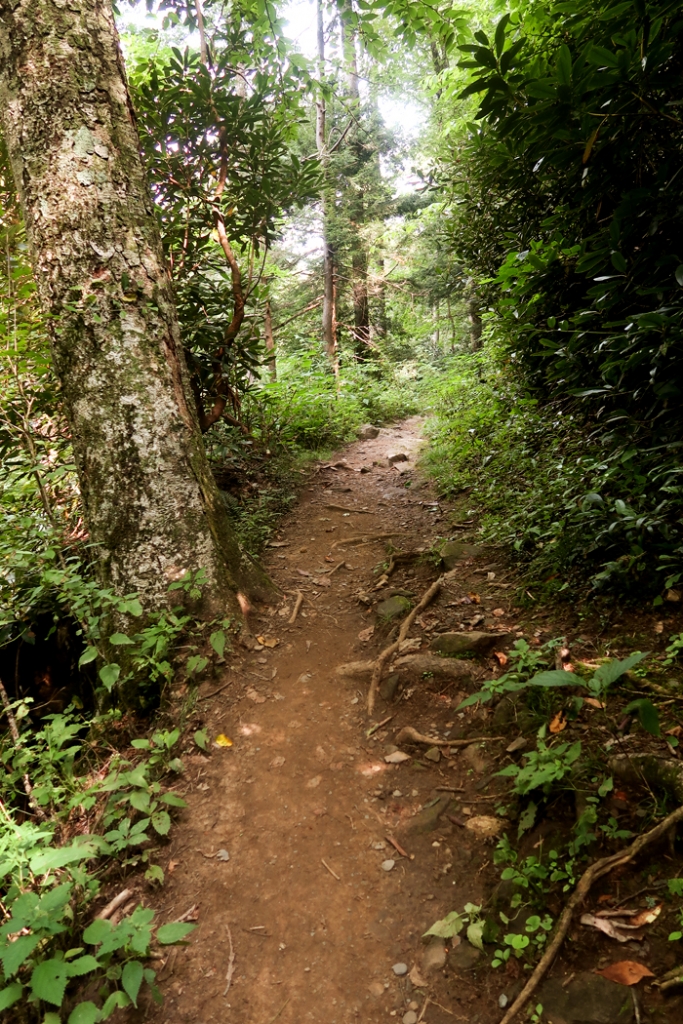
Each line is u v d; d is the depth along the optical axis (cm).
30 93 353
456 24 558
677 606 304
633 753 236
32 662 443
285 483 668
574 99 262
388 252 1422
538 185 481
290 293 1485
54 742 285
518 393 652
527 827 234
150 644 333
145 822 256
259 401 770
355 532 561
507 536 439
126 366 360
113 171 363
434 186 761
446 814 262
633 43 258
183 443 381
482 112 299
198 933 234
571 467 417
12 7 351
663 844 207
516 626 347
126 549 362
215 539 396
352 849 259
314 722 328
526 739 268
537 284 448
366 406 1091
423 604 397
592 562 360
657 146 301
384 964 213
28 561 393
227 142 539
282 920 235
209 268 579
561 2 357
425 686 331
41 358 391
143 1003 210
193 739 321
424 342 1780
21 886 240
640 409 365
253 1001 208
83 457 366
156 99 518
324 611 426
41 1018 206
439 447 732
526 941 195
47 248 358
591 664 287
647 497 335
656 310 287
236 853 264
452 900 228
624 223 309
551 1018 175
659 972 177
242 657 369
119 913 242
